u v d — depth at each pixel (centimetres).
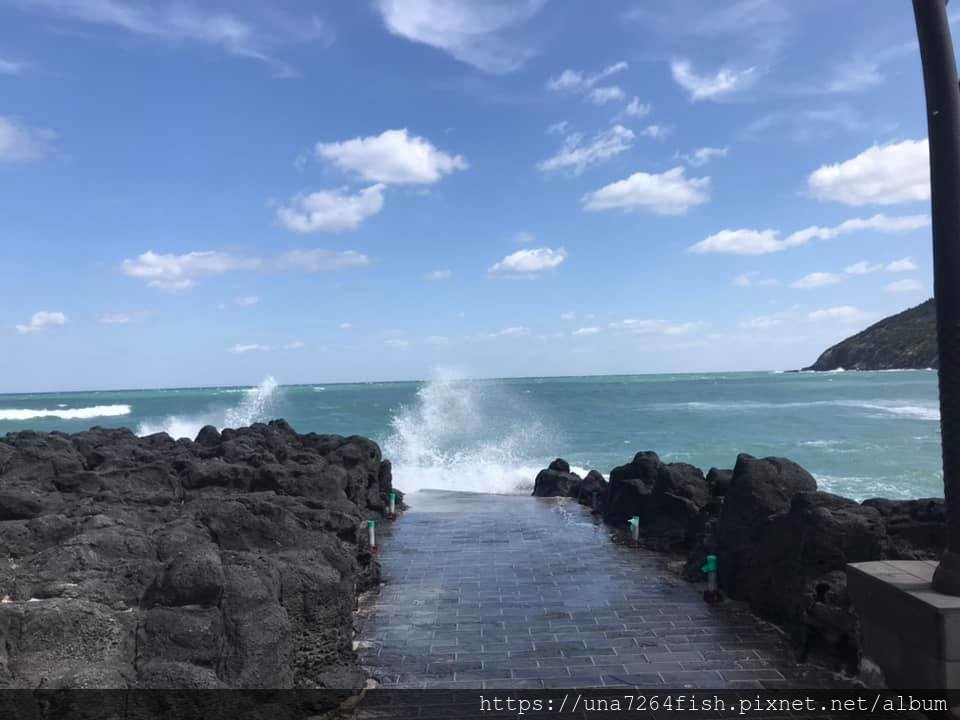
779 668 744
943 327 560
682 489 1407
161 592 613
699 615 928
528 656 792
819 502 849
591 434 4000
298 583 696
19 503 828
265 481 1151
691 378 17588
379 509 1666
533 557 1269
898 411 5091
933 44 566
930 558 786
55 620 540
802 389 8700
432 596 1030
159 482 1078
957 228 559
